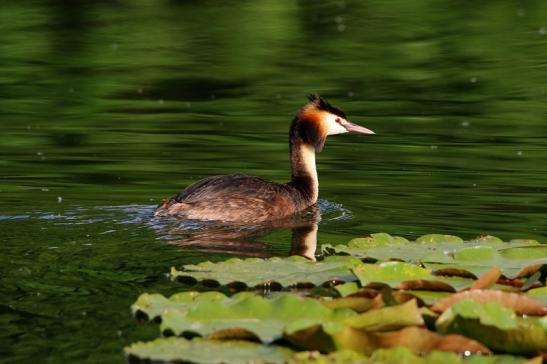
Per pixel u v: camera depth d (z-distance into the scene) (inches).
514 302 343.9
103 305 375.2
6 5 1247.5
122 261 440.1
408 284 368.2
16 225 506.0
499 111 845.2
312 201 585.0
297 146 610.9
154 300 359.9
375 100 885.8
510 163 673.0
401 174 647.8
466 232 507.8
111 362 317.1
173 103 869.8
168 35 1133.7
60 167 652.1
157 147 716.0
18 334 343.3
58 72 978.7
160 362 312.5
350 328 313.1
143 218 528.7
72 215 530.9
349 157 698.8
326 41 1109.7
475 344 312.7
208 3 1274.6
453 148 721.0
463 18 1205.7
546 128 783.1
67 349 328.8
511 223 524.7
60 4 1261.1
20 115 819.4
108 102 874.1
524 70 988.6
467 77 967.6
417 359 297.6
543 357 307.7
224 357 307.6
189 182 620.4
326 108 622.2
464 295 344.8
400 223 530.0
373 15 1225.4
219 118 816.9
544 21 1184.8
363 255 422.6
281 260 415.8
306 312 334.0
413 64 1020.5
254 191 557.3
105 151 700.7
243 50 1075.9
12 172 636.1
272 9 1244.5
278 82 951.6
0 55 1035.3
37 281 407.2
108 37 1115.9
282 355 309.6
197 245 476.4
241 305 339.0
